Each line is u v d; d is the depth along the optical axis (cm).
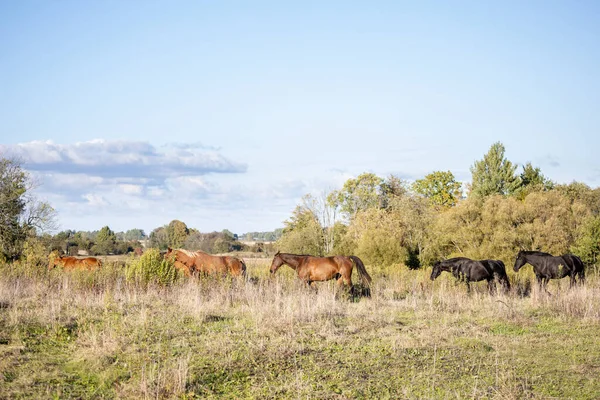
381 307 1662
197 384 869
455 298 1784
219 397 829
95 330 1111
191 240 7962
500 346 1188
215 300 1639
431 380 933
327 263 1912
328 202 5231
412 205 4506
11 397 773
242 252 7712
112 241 7375
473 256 3491
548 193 3688
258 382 898
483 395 855
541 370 1005
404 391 856
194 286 1756
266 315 1391
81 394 808
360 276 1947
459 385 905
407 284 2239
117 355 993
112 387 841
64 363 952
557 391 883
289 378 922
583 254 3036
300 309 1438
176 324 1273
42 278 1891
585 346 1205
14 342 1044
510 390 855
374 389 881
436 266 2170
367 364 1019
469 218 3722
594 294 1806
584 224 3300
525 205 3547
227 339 1135
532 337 1286
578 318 1552
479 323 1454
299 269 1939
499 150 5516
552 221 3425
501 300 1708
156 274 1842
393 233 4272
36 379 855
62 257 2430
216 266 2022
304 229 5200
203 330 1244
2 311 1319
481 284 2202
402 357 1073
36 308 1373
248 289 1755
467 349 1154
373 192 6431
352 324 1356
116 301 1521
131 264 1894
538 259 2198
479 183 5588
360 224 4816
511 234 3441
